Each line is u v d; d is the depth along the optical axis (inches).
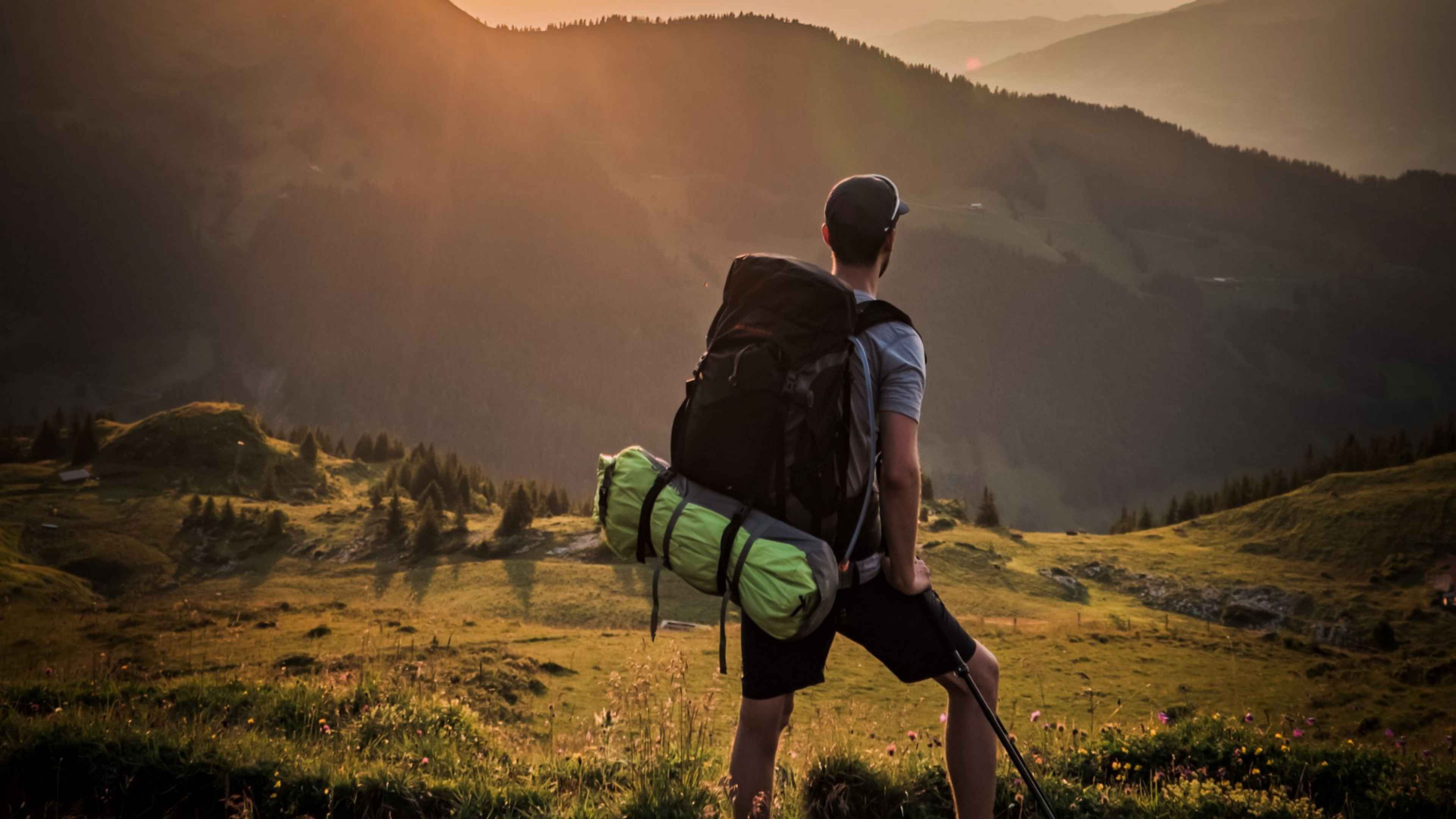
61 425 6569.9
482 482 6018.7
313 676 289.7
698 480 100.6
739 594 94.7
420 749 199.6
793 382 95.3
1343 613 3764.8
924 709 1055.6
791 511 96.9
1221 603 3841.0
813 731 189.6
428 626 2038.6
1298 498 5022.1
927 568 110.3
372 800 159.3
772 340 96.3
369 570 3937.0
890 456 98.9
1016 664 1775.3
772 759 117.3
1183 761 206.7
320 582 3818.9
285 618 2214.6
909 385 100.2
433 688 293.3
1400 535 4377.5
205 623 2076.8
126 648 1718.8
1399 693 1850.4
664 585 3363.7
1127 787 187.9
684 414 103.0
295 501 5285.4
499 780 166.6
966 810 116.0
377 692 260.1
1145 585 3993.6
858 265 109.6
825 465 96.1
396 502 4271.7
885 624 109.3
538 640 1812.3
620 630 2674.7
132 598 3705.7
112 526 4544.8
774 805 155.2
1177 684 1723.7
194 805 161.6
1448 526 4345.5
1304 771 198.7
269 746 182.4
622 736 173.0
